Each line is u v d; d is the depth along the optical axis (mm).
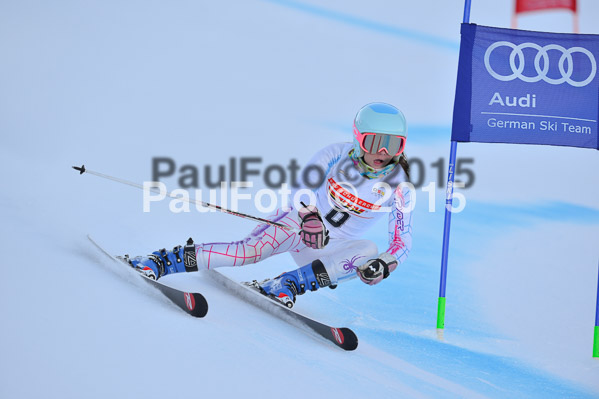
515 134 17906
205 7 52812
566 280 22125
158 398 9375
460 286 20906
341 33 50656
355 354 13633
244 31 49812
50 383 9102
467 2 17969
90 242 15109
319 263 15062
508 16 52781
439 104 42344
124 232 18656
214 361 10922
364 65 46625
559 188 32531
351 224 15859
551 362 15727
